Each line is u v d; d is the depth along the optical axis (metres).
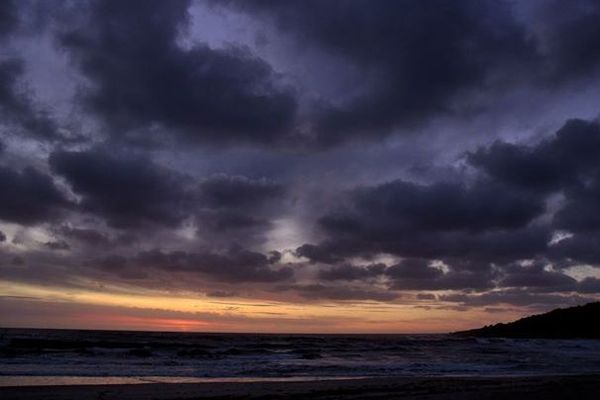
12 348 41.44
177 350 46.94
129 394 18.39
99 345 48.22
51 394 17.81
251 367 32.88
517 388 21.83
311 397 18.44
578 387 22.47
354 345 70.94
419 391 20.48
